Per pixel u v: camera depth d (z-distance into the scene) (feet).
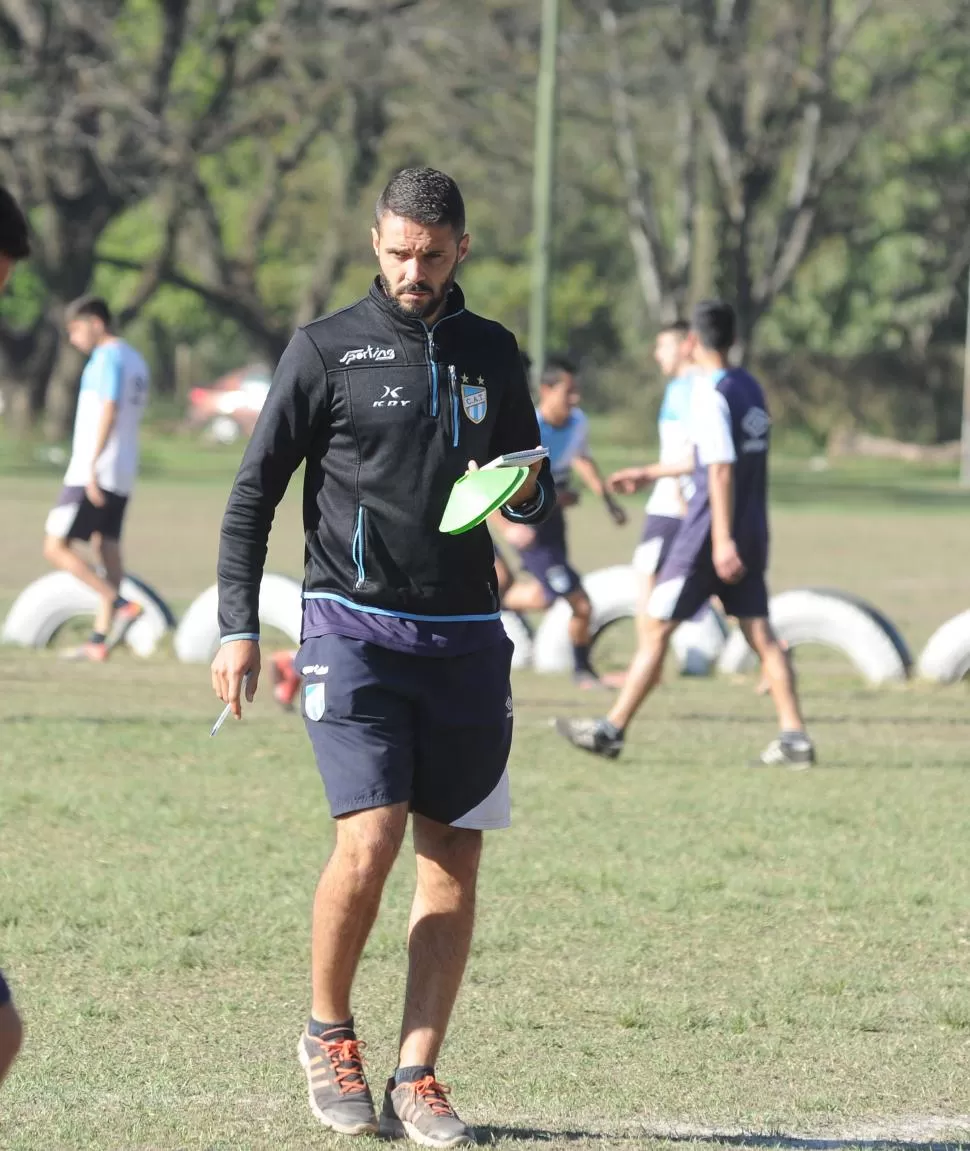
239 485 52.11
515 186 539.29
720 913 78.23
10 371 598.34
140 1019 63.41
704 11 497.46
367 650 51.80
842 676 158.40
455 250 51.70
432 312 52.21
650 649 110.73
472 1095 56.18
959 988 68.18
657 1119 54.19
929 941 74.74
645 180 544.62
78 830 91.30
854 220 599.16
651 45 503.20
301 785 103.24
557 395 143.74
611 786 105.09
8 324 600.80
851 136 535.60
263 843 89.04
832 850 89.86
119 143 503.20
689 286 552.00
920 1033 63.10
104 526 155.53
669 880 82.79
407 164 553.23
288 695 131.34
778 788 105.09
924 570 252.42
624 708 111.34
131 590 165.89
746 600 110.83
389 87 488.44
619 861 86.69
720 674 160.66
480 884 81.97
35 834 90.27
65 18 479.41
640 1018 63.82
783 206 621.72
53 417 561.43
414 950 53.42
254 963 70.28
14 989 66.33
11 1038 36.76
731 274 556.51
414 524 51.70
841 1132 53.31
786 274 554.05
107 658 158.92
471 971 69.62
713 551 109.09
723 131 532.73
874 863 87.10
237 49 497.87
